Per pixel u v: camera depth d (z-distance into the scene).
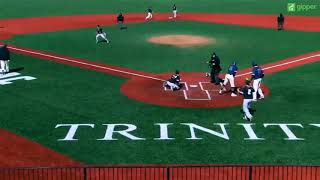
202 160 16.86
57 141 18.66
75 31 48.62
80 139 18.88
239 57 35.03
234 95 24.73
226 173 15.71
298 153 17.53
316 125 20.48
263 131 19.81
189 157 17.14
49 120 21.03
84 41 42.16
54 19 58.97
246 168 16.08
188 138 19.00
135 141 18.69
